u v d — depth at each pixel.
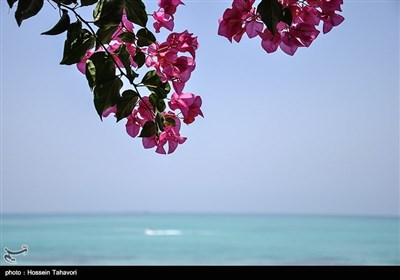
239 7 1.83
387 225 148.38
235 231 112.50
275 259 60.94
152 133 1.98
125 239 88.00
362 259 60.56
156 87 1.95
